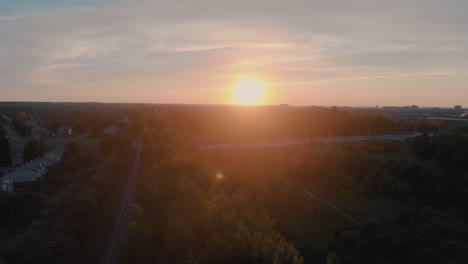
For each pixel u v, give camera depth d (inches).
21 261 2374.5
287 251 2566.4
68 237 2598.4
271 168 4616.1
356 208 3759.8
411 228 3282.5
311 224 3427.7
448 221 3454.7
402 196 4008.4
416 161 4972.9
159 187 3432.6
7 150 5260.8
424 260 2810.0
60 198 3678.6
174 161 4148.6
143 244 2551.7
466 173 4493.1
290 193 3922.2
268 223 2994.6
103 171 4244.6
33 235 2731.3
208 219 2901.1
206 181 3939.5
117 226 2938.0
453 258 2854.3
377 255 2918.3
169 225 2691.9
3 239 2847.0
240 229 2632.9
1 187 3809.1
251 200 3668.8
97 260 2491.4
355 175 4581.7
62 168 4872.0
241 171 4318.4
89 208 3029.0
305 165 4702.3
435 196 3939.5
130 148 5487.2
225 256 2474.2
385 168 4611.2
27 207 3457.2
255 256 2472.9
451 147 4990.2
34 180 4244.6
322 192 4202.8
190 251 2581.2
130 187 3801.7
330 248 3021.7
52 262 2351.1
